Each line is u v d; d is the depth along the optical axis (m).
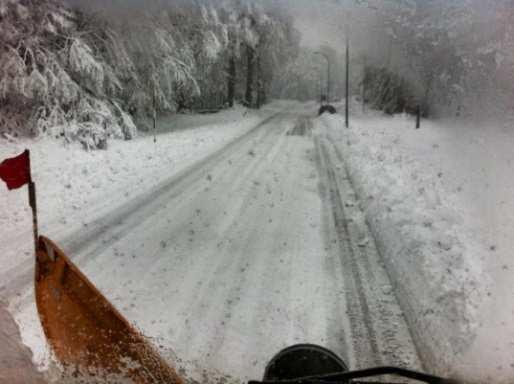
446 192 11.07
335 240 8.41
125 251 7.65
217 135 24.00
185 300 5.91
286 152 19.03
